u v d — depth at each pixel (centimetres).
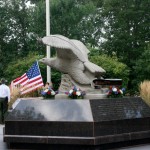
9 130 977
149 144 1023
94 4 3950
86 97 1049
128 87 3091
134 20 3244
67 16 3422
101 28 3888
